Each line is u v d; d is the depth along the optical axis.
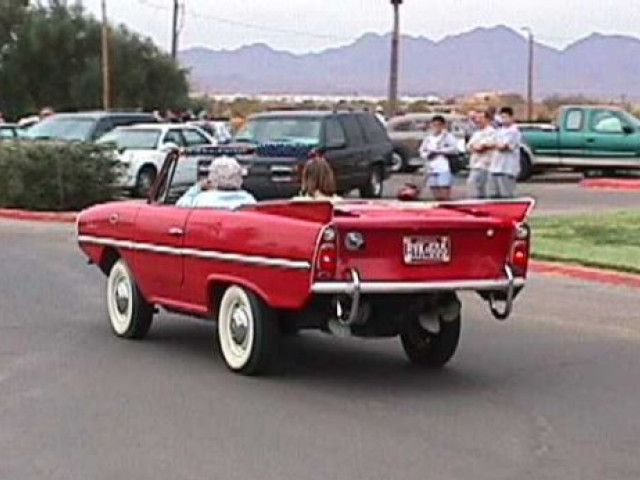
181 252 12.06
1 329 13.73
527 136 41.88
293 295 10.82
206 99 84.50
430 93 193.38
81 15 73.75
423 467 8.62
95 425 9.68
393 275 10.77
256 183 23.81
